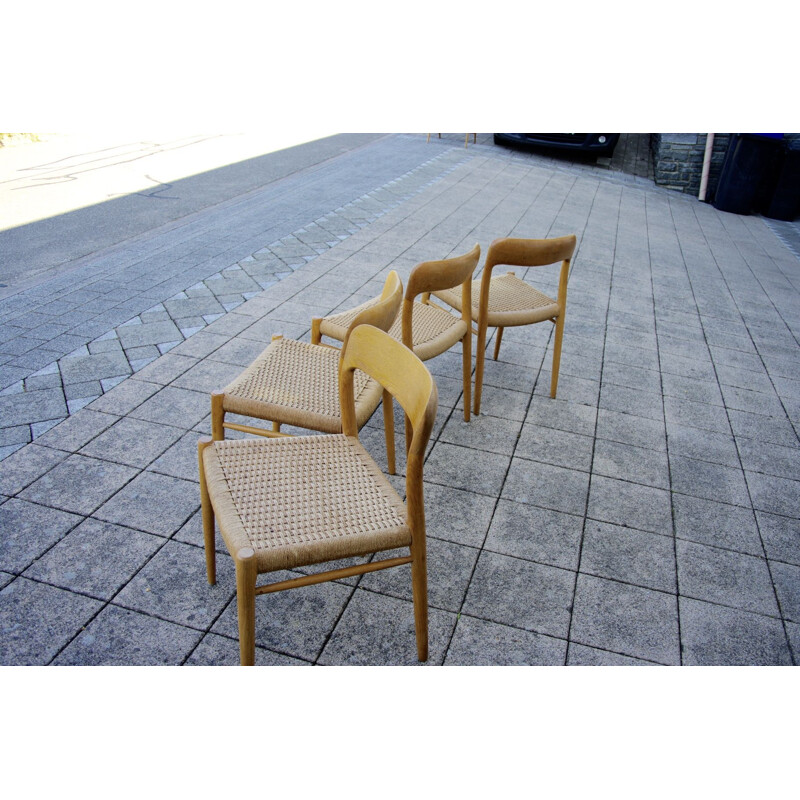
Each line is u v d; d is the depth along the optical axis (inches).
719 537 102.7
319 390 91.4
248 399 86.1
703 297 215.3
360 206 279.1
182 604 83.0
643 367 158.6
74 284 183.8
